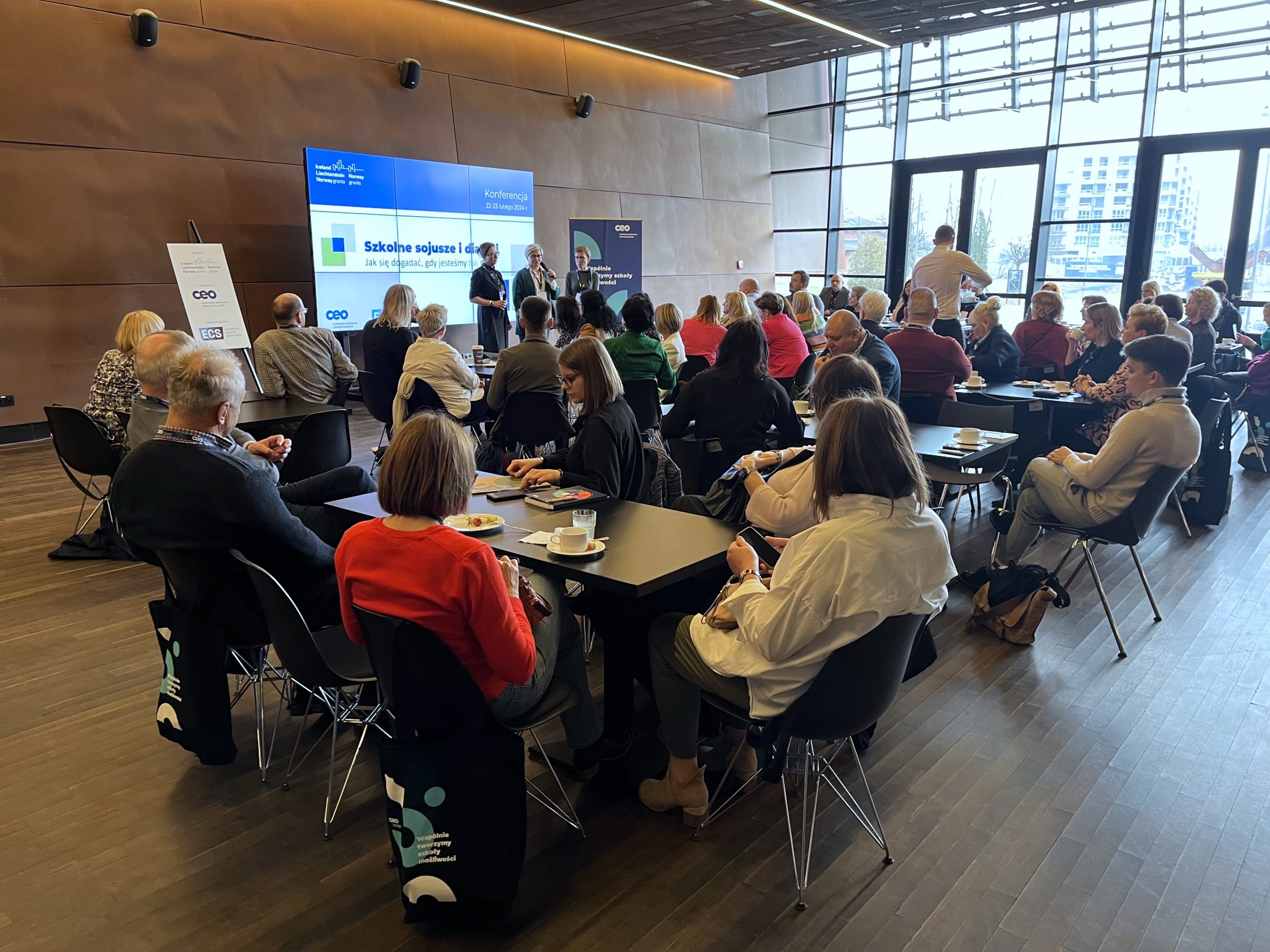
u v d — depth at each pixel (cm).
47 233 674
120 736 273
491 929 192
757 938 189
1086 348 597
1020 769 257
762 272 1363
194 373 220
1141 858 217
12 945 186
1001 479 559
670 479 345
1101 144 997
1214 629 358
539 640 210
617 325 565
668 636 221
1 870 211
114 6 689
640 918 196
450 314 932
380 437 724
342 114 841
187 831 227
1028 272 1080
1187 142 932
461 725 177
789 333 585
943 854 219
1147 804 240
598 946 187
